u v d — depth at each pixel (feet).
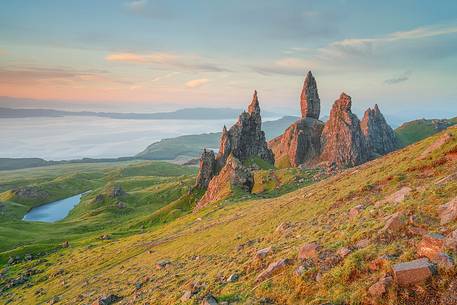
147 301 135.64
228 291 97.35
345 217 128.88
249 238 190.39
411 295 60.54
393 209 99.30
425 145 197.67
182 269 175.22
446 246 65.51
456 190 91.86
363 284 69.26
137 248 343.46
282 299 80.02
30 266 437.99
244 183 542.16
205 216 389.60
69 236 642.22
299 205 210.38
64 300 239.71
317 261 86.53
